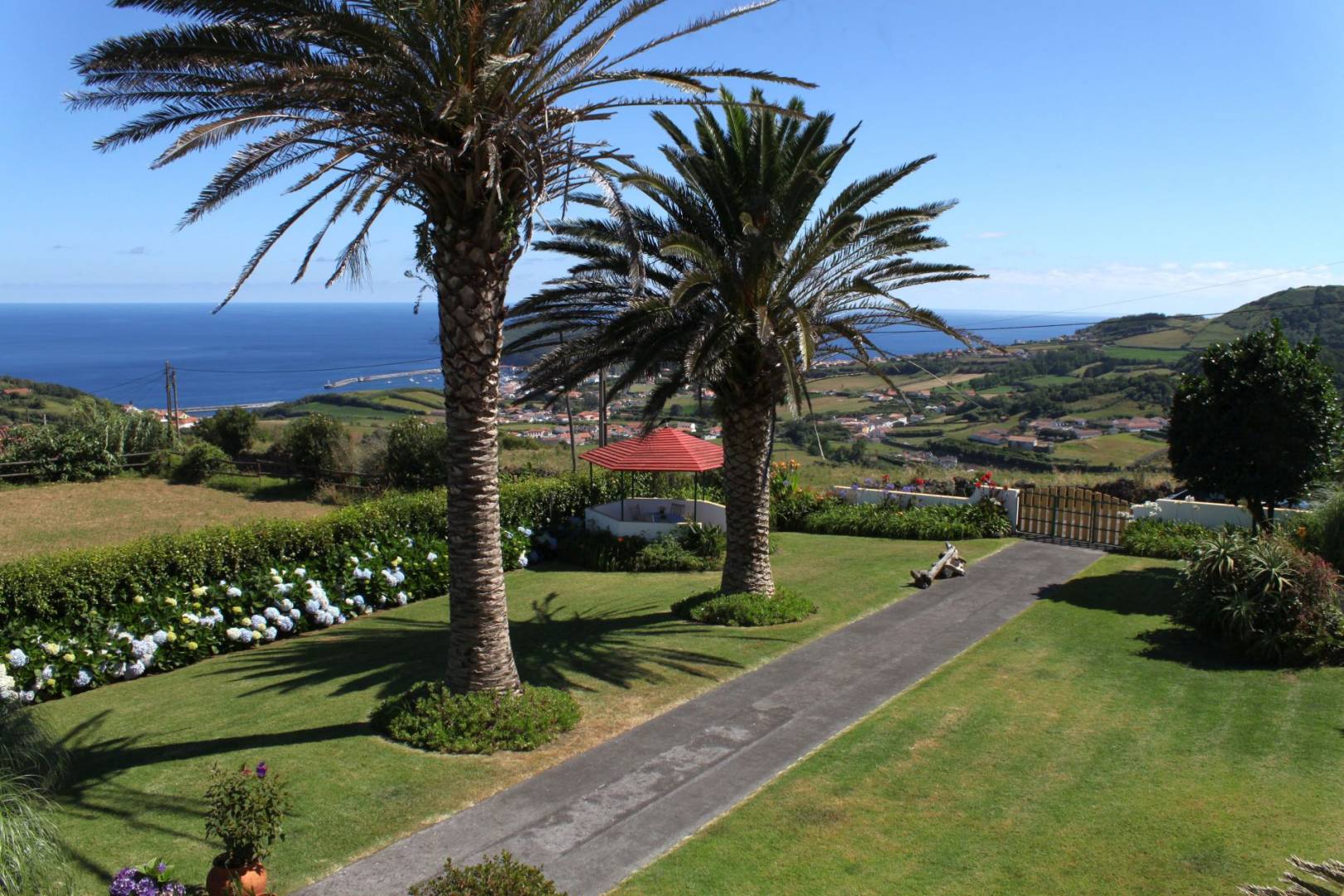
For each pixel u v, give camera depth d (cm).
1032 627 1183
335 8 779
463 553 886
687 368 1072
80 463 3416
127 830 670
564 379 1336
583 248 1303
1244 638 1013
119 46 746
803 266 1241
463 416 872
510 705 866
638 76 885
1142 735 812
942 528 1872
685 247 1110
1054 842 627
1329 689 906
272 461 3472
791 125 1316
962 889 571
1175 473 1389
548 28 862
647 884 588
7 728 731
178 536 1307
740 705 922
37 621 1095
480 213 846
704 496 2206
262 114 788
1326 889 452
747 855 622
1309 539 1319
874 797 707
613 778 755
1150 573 1464
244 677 1116
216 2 755
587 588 1586
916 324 1319
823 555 1734
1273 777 710
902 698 930
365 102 838
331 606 1398
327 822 682
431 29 791
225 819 561
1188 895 552
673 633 1201
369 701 981
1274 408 1256
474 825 677
